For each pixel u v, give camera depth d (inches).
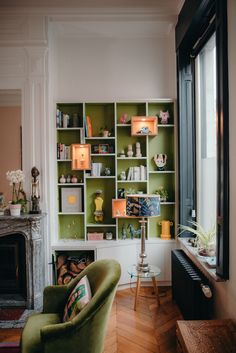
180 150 134.4
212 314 95.3
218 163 84.2
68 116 147.5
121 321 110.0
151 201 115.5
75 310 76.0
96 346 73.8
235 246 76.3
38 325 79.9
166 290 138.5
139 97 150.7
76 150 145.7
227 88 80.6
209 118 117.9
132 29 144.9
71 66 150.1
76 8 133.6
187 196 134.1
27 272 125.9
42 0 133.4
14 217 125.2
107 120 152.0
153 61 151.0
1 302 125.5
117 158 145.5
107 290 73.5
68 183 146.4
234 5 76.2
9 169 168.1
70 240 146.9
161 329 104.3
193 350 64.4
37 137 138.9
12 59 139.3
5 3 133.7
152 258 142.9
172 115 148.6
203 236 104.7
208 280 94.6
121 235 151.2
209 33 105.6
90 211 152.9
